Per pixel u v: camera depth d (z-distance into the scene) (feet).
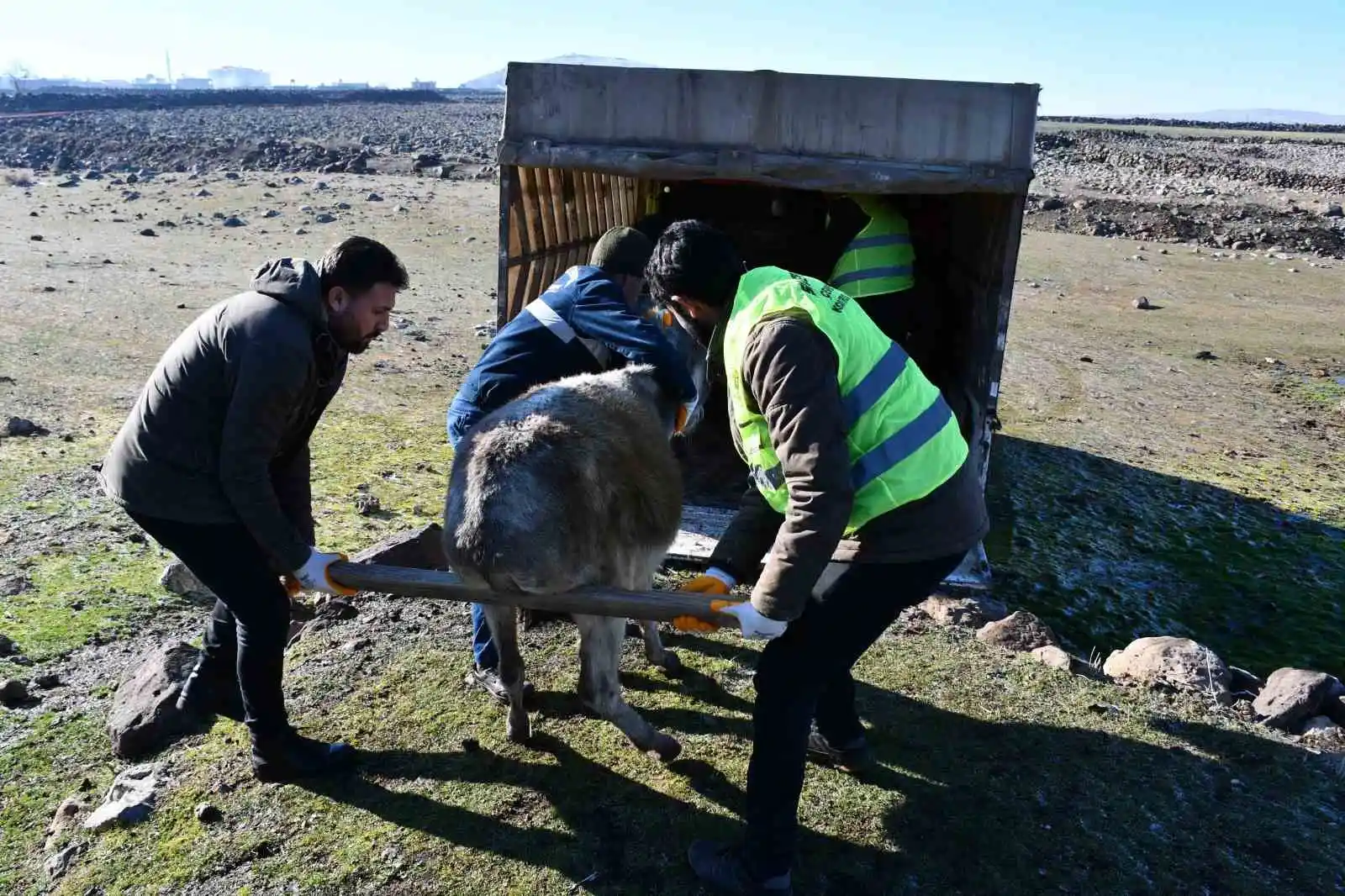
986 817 11.47
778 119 17.15
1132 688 14.67
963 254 23.75
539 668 14.40
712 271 9.14
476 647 13.67
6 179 72.90
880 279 22.71
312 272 10.30
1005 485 24.41
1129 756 12.66
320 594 16.17
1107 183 89.86
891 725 13.21
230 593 10.89
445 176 81.46
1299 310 45.75
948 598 17.48
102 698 13.50
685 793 11.78
